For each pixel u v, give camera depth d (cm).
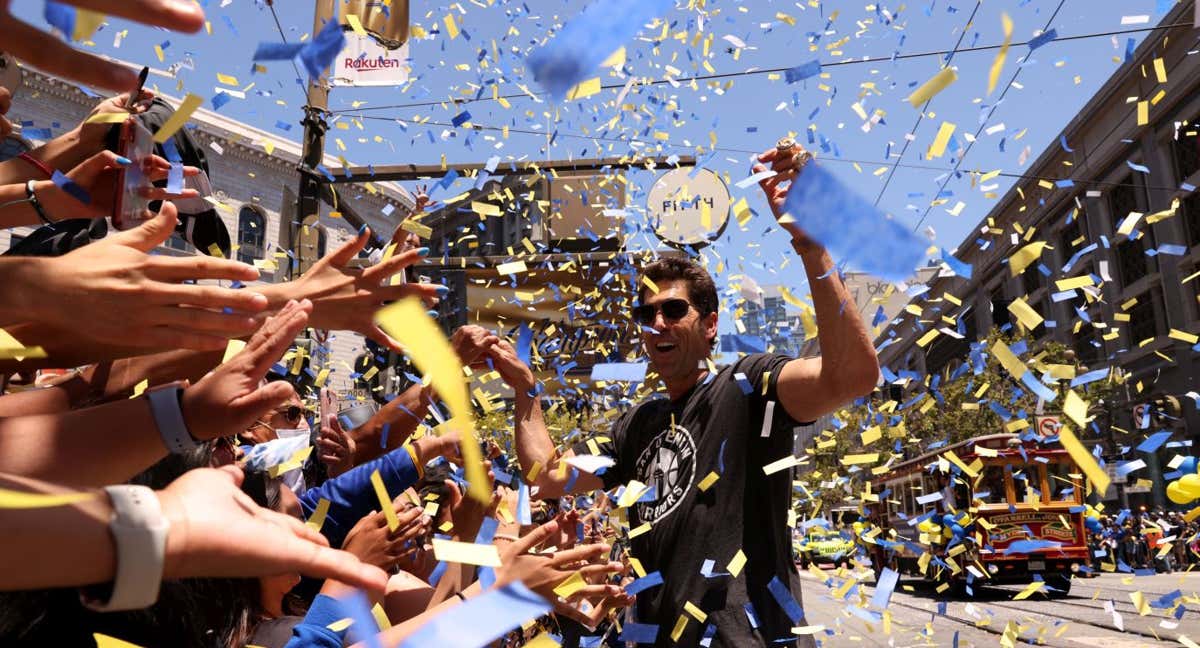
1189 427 2025
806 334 205
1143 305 2362
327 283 126
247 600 138
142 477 121
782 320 255
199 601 124
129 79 89
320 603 157
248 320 100
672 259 261
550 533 162
